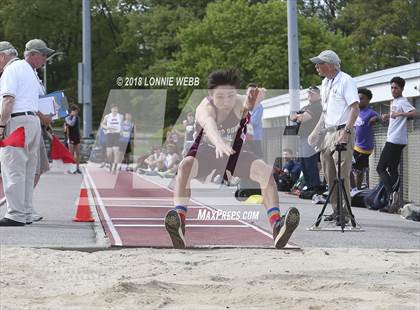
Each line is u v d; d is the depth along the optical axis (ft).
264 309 21.57
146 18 265.95
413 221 45.83
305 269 27.99
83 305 21.74
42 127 44.14
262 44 204.54
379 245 34.86
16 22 280.31
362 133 54.44
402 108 49.52
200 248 32.50
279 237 29.58
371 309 21.58
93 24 289.94
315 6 290.35
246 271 27.45
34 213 42.27
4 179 39.99
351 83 40.83
